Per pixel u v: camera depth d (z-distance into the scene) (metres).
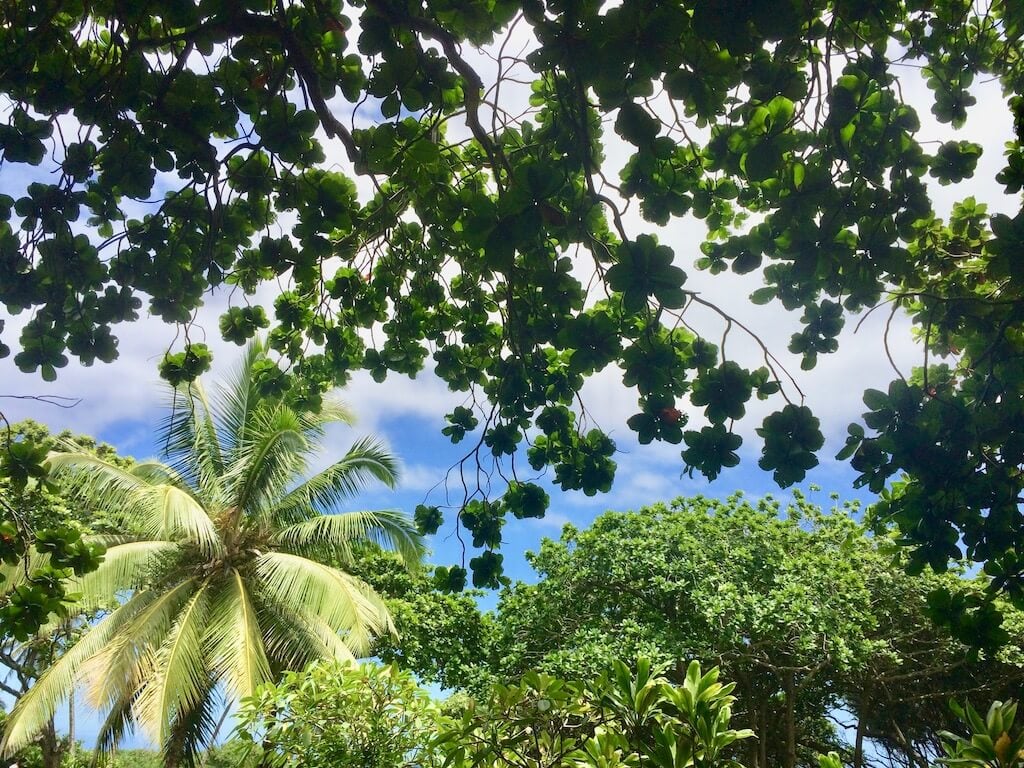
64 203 3.35
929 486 2.69
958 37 3.55
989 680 12.77
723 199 3.84
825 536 13.38
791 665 12.64
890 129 2.79
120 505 11.41
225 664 9.91
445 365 4.59
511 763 3.30
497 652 13.42
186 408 12.95
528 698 3.41
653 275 2.35
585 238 2.84
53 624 11.07
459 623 14.55
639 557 12.55
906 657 12.70
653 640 11.66
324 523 12.34
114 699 9.87
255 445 12.72
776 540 13.20
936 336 3.46
